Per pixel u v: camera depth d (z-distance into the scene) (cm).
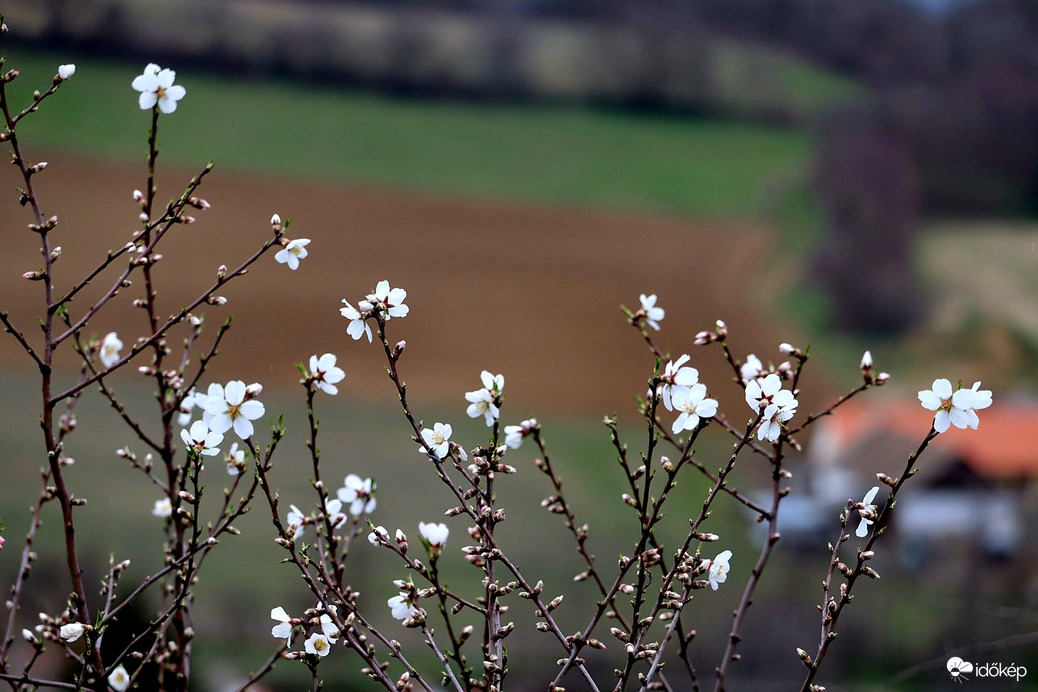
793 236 4741
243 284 3444
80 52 4534
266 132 5097
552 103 6344
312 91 5703
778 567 1658
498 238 4447
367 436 2509
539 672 761
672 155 5859
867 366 225
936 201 5278
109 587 237
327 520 227
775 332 3809
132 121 4606
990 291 4347
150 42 5081
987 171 5331
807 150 5972
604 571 1406
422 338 3409
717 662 885
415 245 4200
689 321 3781
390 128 5550
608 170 5528
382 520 1427
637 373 3291
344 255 3934
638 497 218
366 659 214
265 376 2872
